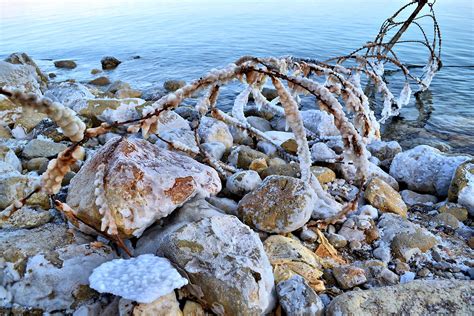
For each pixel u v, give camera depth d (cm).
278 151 493
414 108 800
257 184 374
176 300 233
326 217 353
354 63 1082
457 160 417
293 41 1341
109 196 274
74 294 248
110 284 229
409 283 257
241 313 229
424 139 655
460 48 1212
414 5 2155
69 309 246
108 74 1058
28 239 285
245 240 266
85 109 547
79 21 1877
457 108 793
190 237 259
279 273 279
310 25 1625
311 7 2188
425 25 1535
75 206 290
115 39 1462
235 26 1650
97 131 269
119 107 549
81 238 293
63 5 2536
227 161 462
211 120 512
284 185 334
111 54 1255
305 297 245
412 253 321
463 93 871
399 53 1179
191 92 308
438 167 422
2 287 253
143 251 284
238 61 422
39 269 252
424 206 407
